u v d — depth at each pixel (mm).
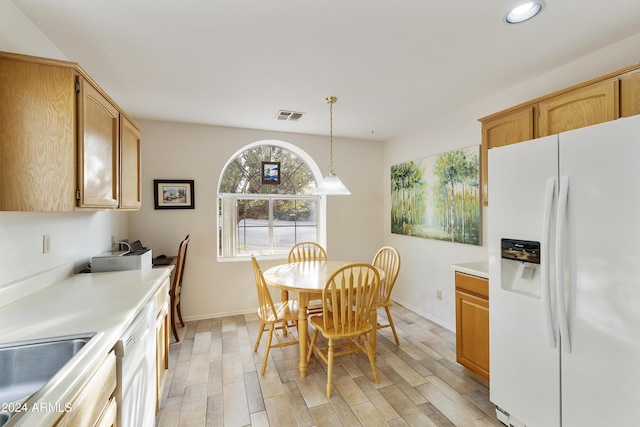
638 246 1149
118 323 1224
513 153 1653
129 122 2178
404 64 2055
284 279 2471
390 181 4176
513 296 1658
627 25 1618
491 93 2572
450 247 3129
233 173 3871
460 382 2189
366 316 2197
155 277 1975
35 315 1300
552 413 1461
